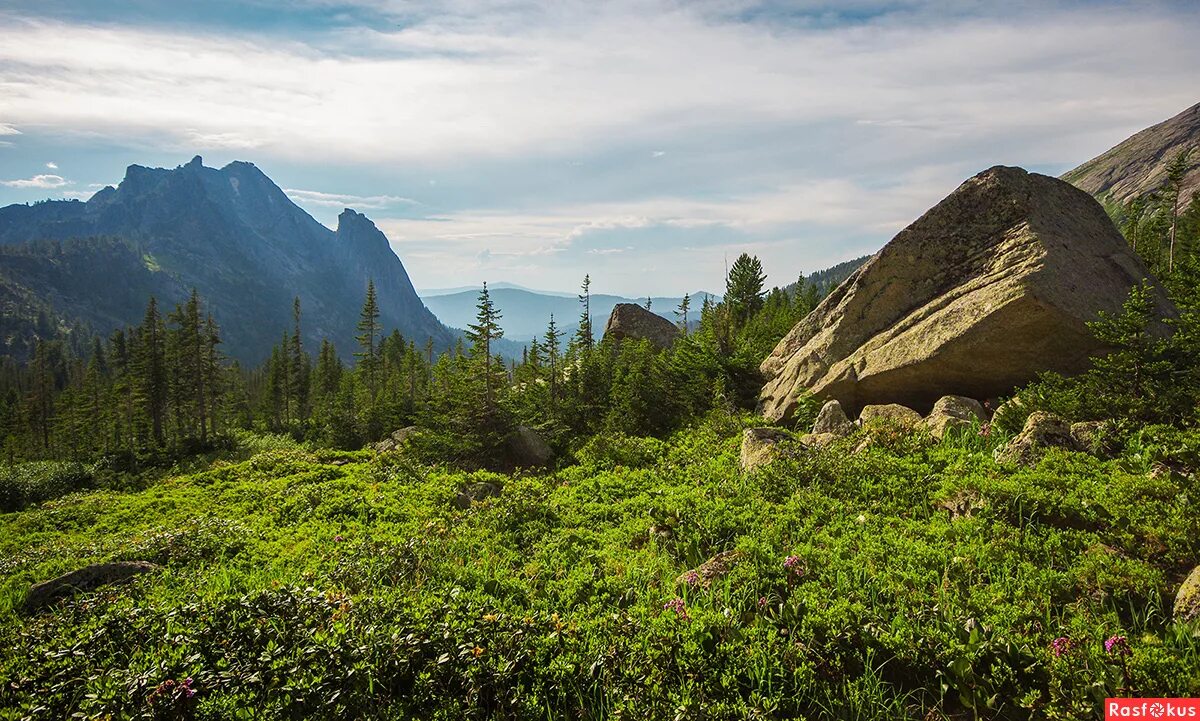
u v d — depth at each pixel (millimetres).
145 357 58031
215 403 65750
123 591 9875
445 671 6074
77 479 41500
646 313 45656
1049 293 15109
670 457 17484
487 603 7949
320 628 6953
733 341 27281
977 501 9125
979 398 16656
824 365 19859
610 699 5855
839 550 8445
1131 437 10727
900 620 6512
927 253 19672
